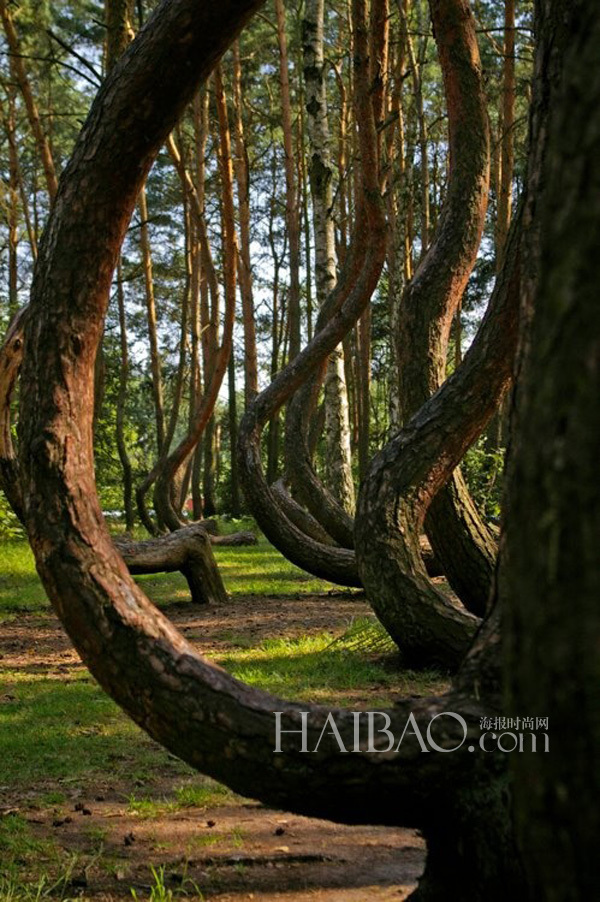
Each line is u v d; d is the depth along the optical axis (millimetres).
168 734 2654
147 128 2930
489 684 2586
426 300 7953
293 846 4078
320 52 16094
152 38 2873
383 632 8602
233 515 32250
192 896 3543
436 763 2488
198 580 11977
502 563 2654
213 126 29578
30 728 6227
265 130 32406
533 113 2703
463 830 2496
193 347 28688
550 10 2719
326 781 2506
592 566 1346
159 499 19094
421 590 7188
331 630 9719
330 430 16672
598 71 1402
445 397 7105
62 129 30375
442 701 2596
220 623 10391
